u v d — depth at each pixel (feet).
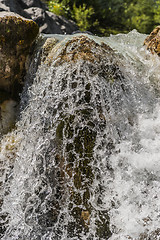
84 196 8.16
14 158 9.21
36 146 8.96
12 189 8.84
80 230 8.01
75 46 9.41
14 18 9.98
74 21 22.22
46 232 8.22
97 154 8.45
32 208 8.50
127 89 9.36
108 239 7.78
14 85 10.88
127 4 24.34
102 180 8.27
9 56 10.13
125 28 23.91
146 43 10.77
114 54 9.74
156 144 8.80
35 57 10.45
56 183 8.44
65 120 8.72
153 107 9.45
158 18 23.15
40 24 16.29
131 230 7.66
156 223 7.66
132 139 8.87
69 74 8.91
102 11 24.64
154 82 9.82
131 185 8.23
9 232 8.38
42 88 9.48
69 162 8.42
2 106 10.59
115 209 8.00
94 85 8.81
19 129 10.02
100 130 8.61
